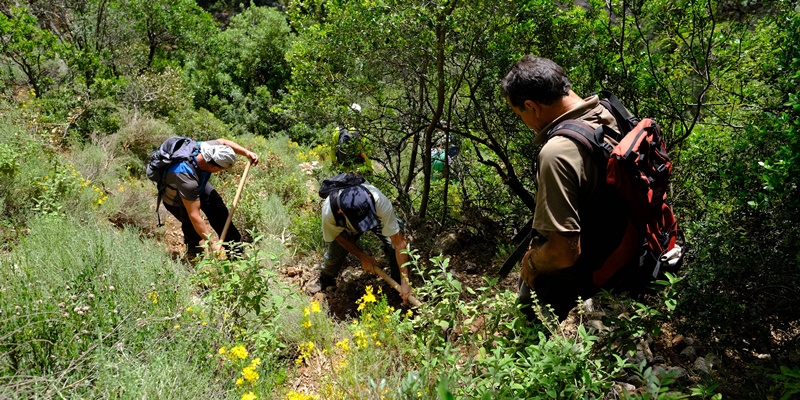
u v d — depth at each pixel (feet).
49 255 11.25
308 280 15.06
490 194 17.43
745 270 8.97
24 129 19.98
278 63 43.11
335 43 14.99
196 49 44.21
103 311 9.14
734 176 9.98
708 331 9.09
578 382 6.54
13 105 23.03
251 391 8.29
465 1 13.47
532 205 11.12
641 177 6.72
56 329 8.39
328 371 9.47
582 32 14.64
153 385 7.71
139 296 10.25
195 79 40.98
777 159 9.11
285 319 11.14
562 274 7.64
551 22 14.33
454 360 7.20
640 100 14.08
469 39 14.23
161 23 40.16
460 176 18.48
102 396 7.54
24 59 26.94
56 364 7.92
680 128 14.19
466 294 13.51
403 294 12.64
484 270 14.87
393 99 17.08
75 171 17.83
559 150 6.76
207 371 8.68
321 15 18.90
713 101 14.51
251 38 45.14
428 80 15.26
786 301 8.78
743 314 8.80
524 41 14.94
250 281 9.83
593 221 7.07
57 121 22.86
